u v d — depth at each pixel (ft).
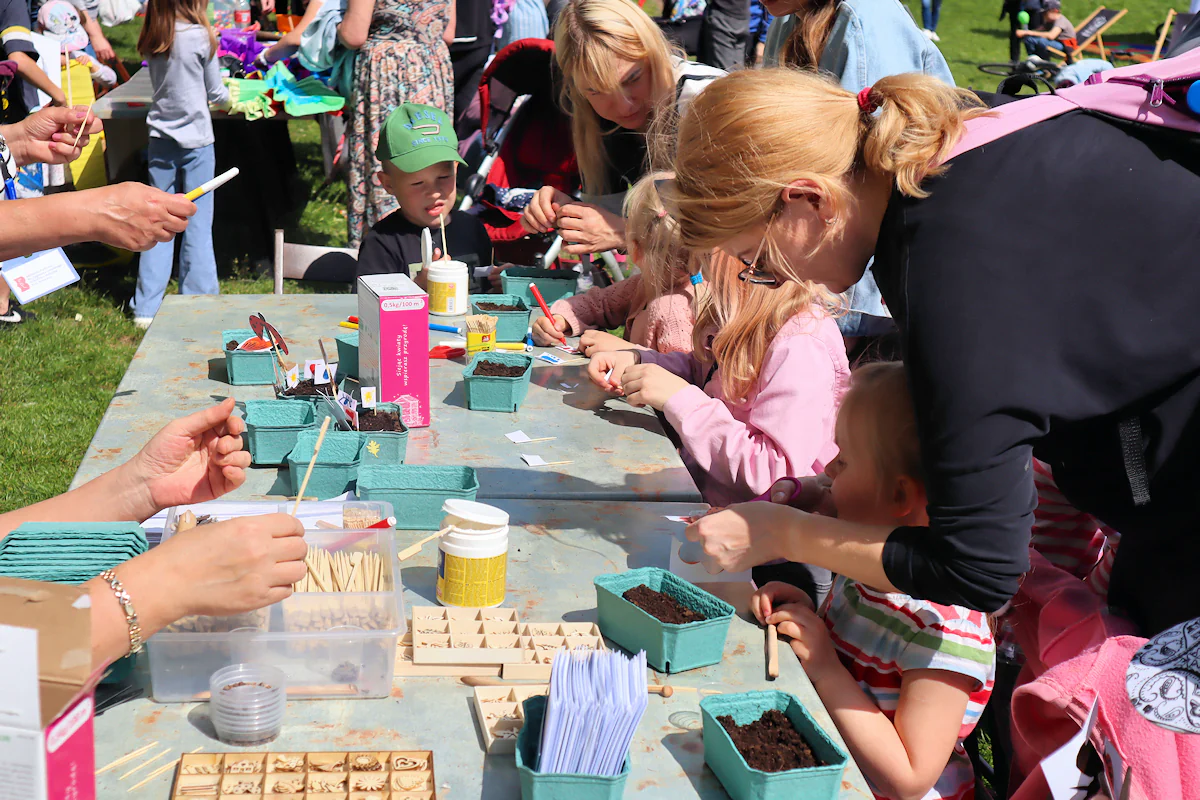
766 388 6.72
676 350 8.95
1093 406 4.05
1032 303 3.86
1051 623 5.47
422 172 10.90
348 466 6.17
